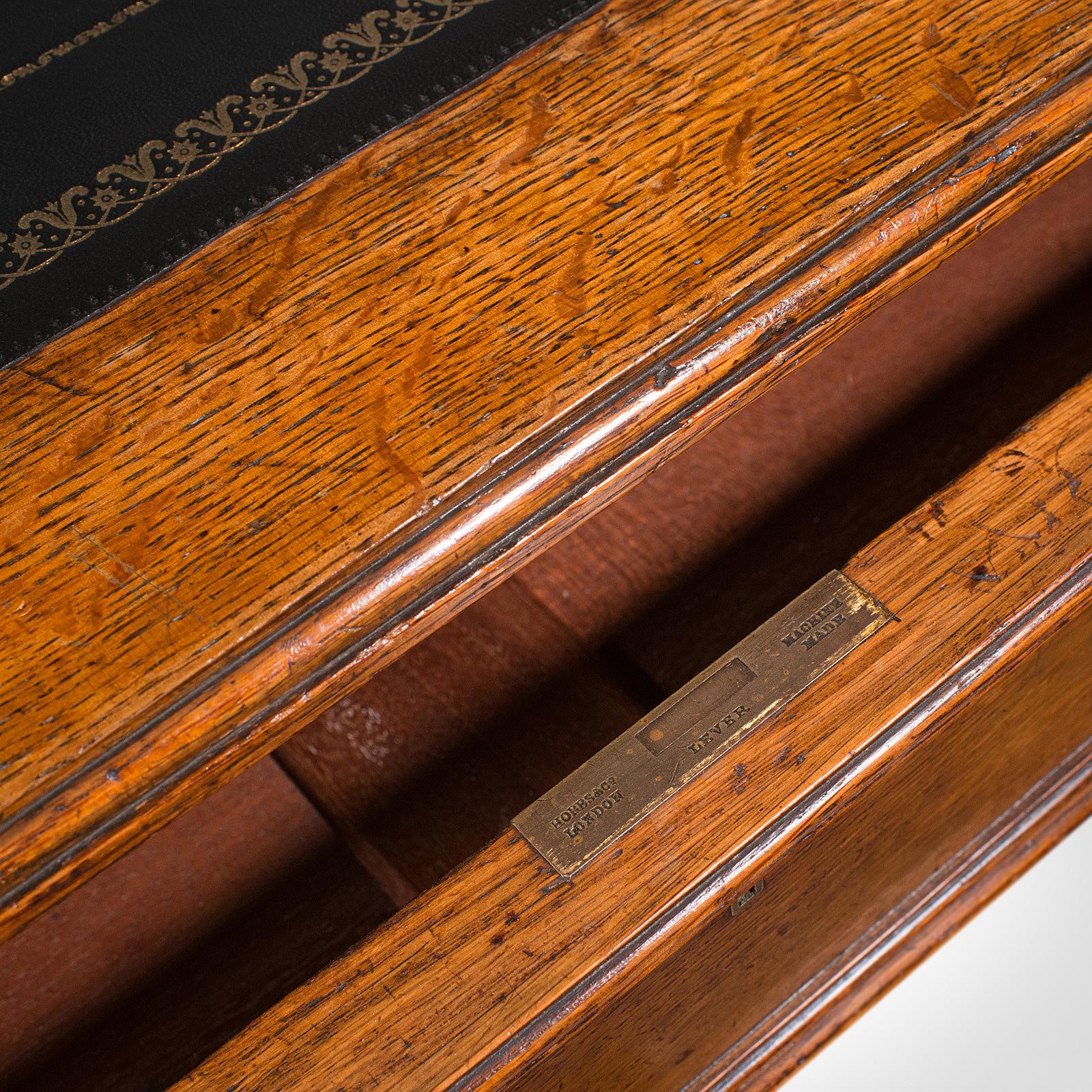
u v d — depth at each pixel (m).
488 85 0.48
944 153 0.45
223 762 0.42
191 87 0.49
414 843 0.50
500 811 0.50
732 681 0.44
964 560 0.44
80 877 0.41
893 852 0.50
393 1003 0.42
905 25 0.47
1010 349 0.56
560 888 0.42
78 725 0.41
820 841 0.46
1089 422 0.45
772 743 0.43
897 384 0.56
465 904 0.42
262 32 0.50
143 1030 0.49
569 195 0.46
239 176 0.47
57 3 0.52
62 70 0.50
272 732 0.42
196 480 0.43
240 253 0.46
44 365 0.45
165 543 0.42
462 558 0.43
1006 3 0.47
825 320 0.45
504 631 0.53
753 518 0.54
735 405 0.45
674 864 0.42
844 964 0.53
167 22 0.51
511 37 0.49
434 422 0.43
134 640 0.41
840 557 0.53
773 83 0.47
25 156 0.49
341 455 0.43
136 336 0.45
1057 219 0.57
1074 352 0.55
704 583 0.53
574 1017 0.42
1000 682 0.46
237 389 0.44
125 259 0.46
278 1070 0.41
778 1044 0.53
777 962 0.50
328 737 0.52
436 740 0.52
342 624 0.42
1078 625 0.48
